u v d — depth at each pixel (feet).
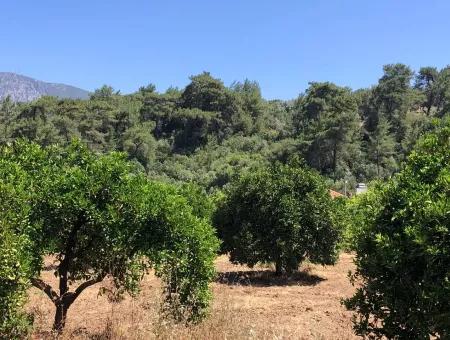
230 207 48.65
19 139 23.18
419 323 15.15
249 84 435.53
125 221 20.65
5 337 17.31
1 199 17.06
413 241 14.83
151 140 267.80
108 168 21.06
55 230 20.58
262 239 45.96
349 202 52.95
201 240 22.09
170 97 356.38
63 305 22.41
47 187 20.20
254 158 233.35
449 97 303.07
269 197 45.70
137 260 22.00
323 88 306.96
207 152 277.85
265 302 33.88
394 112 288.30
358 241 17.44
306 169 48.67
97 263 22.65
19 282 16.97
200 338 16.98
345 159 226.38
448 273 14.38
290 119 338.95
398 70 310.65
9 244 16.37
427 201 15.06
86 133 273.54
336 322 27.84
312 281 45.80
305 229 45.34
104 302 31.68
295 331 24.86
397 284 15.79
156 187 22.71
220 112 326.44
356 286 42.37
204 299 21.83
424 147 17.70
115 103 353.31
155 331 17.72
